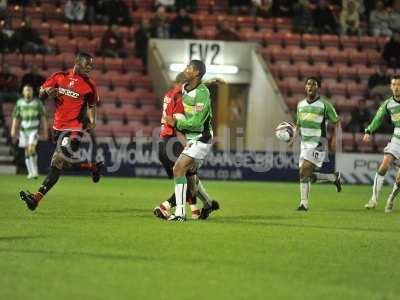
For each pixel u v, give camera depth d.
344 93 91.62
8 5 91.06
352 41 96.31
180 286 23.53
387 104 49.09
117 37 89.75
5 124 81.81
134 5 95.62
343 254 30.33
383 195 64.38
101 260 27.28
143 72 89.94
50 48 88.31
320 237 34.88
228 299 22.08
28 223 37.06
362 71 93.38
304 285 24.25
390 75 89.81
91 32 91.50
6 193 54.12
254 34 94.19
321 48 95.56
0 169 79.00
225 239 33.09
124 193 57.69
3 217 39.41
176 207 39.53
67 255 28.11
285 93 90.50
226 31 88.69
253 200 55.06
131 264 26.70
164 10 91.81
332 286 24.25
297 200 55.75
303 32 95.62
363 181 80.88
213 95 87.44
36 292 22.20
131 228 35.91
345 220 42.59
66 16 91.38
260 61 86.56
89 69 41.03
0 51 87.19
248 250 30.44
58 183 67.56
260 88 86.12
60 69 87.56
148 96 87.69
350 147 85.06
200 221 39.66
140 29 89.38
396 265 28.22
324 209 49.28
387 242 33.97
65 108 40.91
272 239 33.69
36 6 92.75
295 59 93.75
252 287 23.72
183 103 38.75
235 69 86.81
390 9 98.38
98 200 50.84
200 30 93.69
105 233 34.00
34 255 27.95
